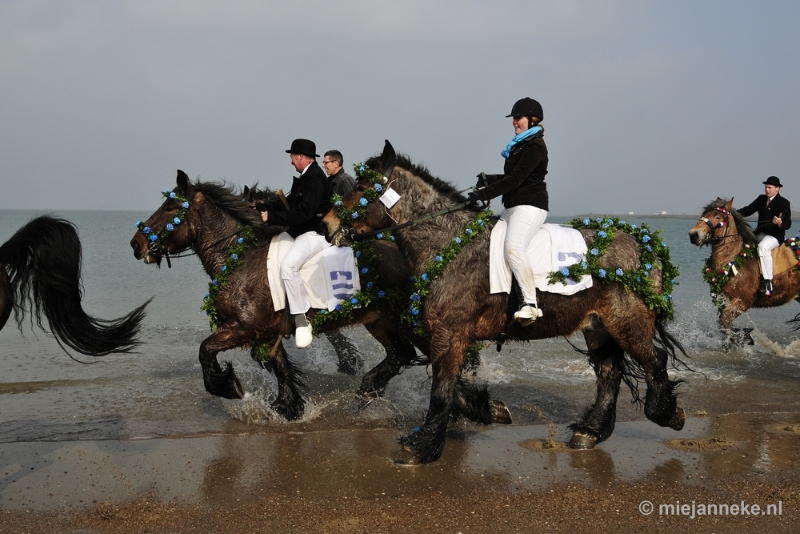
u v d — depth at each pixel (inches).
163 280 727.1
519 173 200.7
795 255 388.5
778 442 231.6
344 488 187.6
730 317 390.6
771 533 164.6
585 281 208.7
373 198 212.1
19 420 248.5
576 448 223.1
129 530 161.8
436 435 205.9
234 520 167.0
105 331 184.1
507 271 205.0
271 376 324.8
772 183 393.7
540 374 333.1
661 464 209.9
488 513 172.9
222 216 258.4
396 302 240.4
